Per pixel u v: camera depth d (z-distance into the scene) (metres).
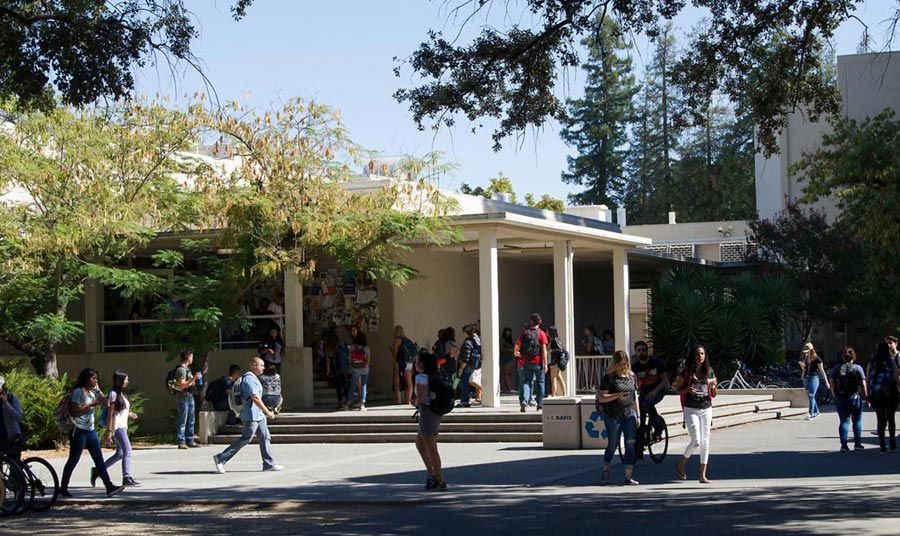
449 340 27.22
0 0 15.29
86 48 15.18
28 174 23.67
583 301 42.75
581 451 20.78
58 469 20.12
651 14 16.22
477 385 27.59
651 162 62.75
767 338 34.91
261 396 19.33
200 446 24.50
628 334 33.34
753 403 30.17
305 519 13.56
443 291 32.62
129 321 28.62
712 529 11.32
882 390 19.27
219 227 26.25
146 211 25.17
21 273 24.39
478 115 16.91
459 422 24.06
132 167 25.62
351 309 31.11
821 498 13.59
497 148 16.94
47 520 14.29
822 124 46.19
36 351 25.88
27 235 23.70
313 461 20.64
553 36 16.44
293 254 26.02
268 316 28.19
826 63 40.31
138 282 25.47
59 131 24.55
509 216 25.95
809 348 28.91
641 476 16.64
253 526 13.16
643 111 60.59
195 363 26.36
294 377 27.34
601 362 33.16
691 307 34.19
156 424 28.28
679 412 25.00
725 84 17.00
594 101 58.03
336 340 29.19
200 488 16.72
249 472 18.94
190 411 24.23
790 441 22.08
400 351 28.55
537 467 18.22
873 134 32.72
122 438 16.98
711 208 63.06
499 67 16.72
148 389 28.41
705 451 15.67
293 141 25.88
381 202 25.88
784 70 16.53
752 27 16.45
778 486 14.95
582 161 59.88
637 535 11.09
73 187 24.59
